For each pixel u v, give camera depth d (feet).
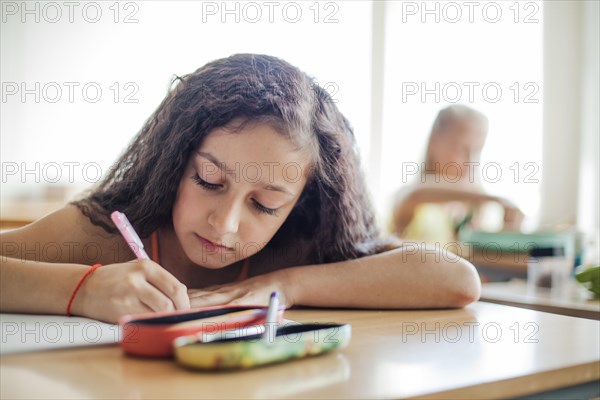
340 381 1.74
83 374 1.79
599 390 2.08
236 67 3.36
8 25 7.65
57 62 7.80
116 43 7.89
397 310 3.19
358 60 9.20
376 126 9.36
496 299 4.01
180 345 1.86
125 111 7.88
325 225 3.65
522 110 9.27
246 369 1.84
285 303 3.14
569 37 9.37
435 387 1.69
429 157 7.61
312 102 3.42
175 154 3.23
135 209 3.41
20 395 1.59
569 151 9.37
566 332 2.53
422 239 6.94
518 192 9.02
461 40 9.44
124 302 2.50
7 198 7.45
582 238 5.27
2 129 7.62
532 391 1.87
